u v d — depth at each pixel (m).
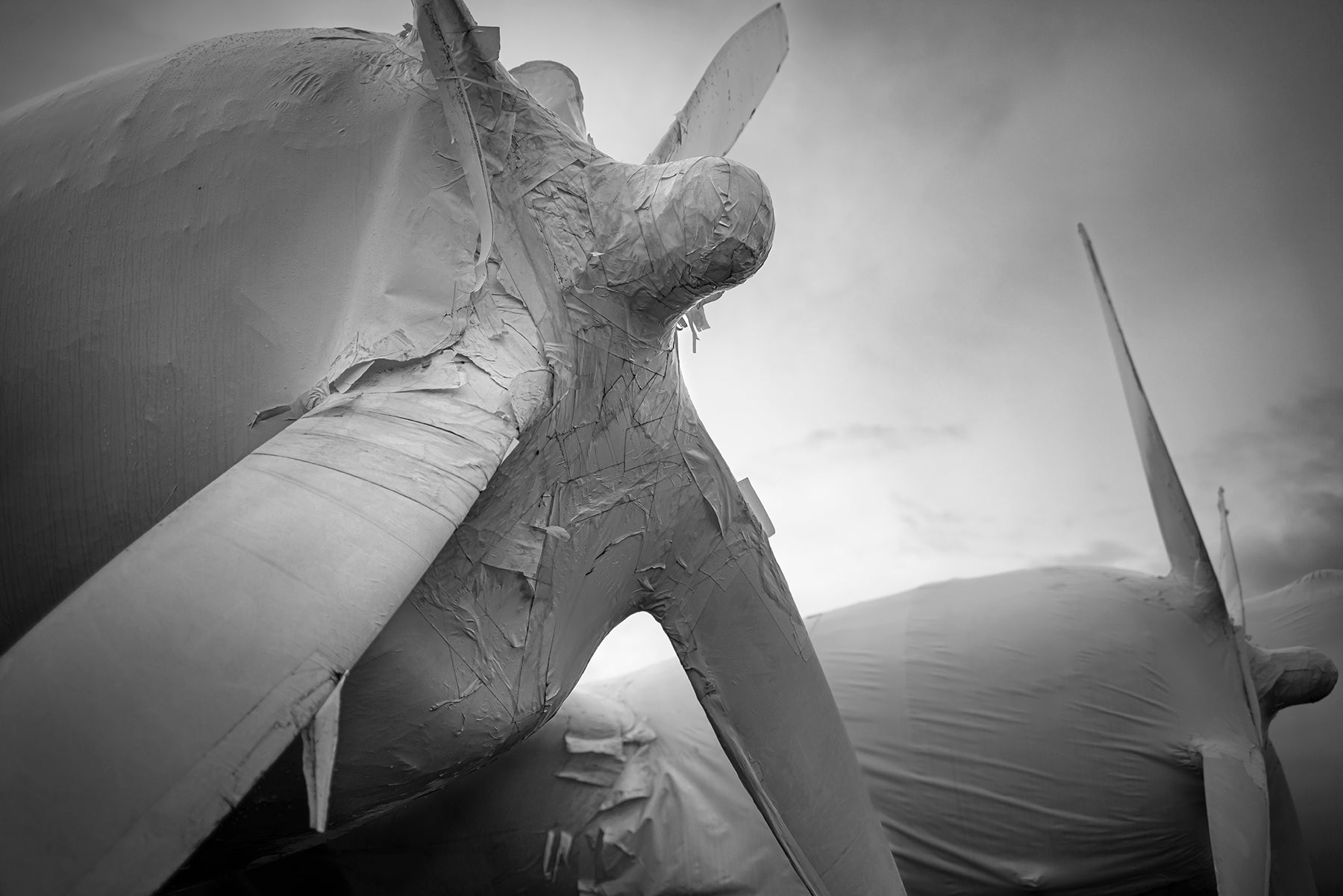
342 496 1.75
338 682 1.54
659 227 2.46
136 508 2.55
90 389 2.59
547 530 2.45
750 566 2.96
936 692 4.52
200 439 2.50
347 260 2.54
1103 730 4.28
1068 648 4.46
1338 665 5.60
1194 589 4.64
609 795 4.08
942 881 4.38
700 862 4.03
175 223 2.64
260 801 2.35
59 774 1.39
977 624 4.70
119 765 1.40
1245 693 4.39
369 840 3.77
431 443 1.94
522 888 3.91
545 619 2.51
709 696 2.99
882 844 3.22
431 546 1.76
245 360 2.49
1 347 2.68
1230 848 3.77
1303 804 5.38
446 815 3.84
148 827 1.38
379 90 2.78
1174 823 4.20
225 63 2.92
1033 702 4.38
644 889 3.98
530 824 3.95
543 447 2.38
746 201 2.43
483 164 2.32
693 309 2.87
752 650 3.00
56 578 2.67
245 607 1.54
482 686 2.39
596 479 2.57
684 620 2.96
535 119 2.62
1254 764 4.09
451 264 2.38
